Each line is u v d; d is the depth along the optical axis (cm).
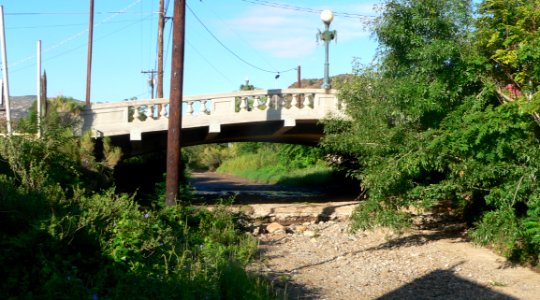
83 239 791
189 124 1822
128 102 1766
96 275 715
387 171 1238
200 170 7088
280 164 4775
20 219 770
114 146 1797
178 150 1374
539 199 1021
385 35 1355
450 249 1316
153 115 1802
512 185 1063
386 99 1405
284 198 2481
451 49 1171
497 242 1117
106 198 990
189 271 784
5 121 1347
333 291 966
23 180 971
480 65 1177
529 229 1014
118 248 799
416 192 1247
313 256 1285
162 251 873
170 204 1366
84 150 1508
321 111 1902
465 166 1143
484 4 1153
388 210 1296
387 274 1099
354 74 1606
